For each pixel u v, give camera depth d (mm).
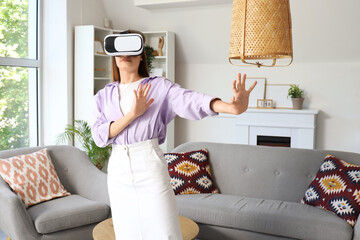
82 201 3180
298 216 2822
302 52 5590
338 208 2842
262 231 2887
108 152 4980
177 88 1864
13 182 3090
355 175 2910
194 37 5926
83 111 5359
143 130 1850
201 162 3562
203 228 3113
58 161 3529
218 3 5395
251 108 5770
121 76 1998
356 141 5602
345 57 5484
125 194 1885
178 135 6527
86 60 5301
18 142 5090
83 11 5559
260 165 3492
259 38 2029
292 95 5648
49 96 5371
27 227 2781
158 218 1812
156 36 6070
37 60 5270
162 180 1828
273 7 2014
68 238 2941
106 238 2465
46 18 5305
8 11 4871
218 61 6109
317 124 5750
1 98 4820
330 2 4984
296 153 3455
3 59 4746
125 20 6125
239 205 3078
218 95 6207
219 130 6266
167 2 5344
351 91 5559
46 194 3211
